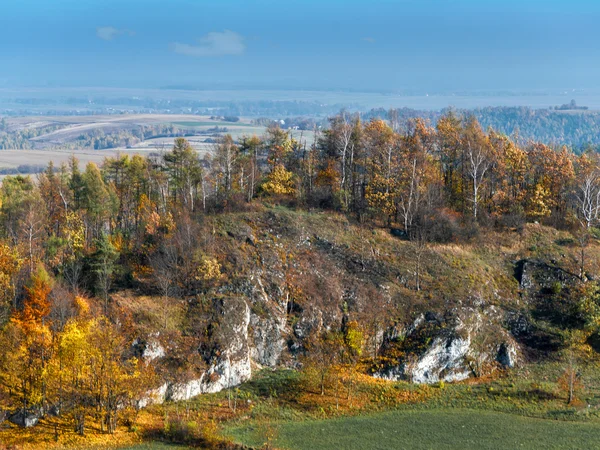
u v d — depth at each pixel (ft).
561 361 251.80
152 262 264.93
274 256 279.08
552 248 307.17
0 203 303.27
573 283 285.64
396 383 239.91
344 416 217.56
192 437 197.16
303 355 250.16
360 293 269.64
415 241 304.50
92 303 240.73
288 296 265.34
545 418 214.07
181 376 224.12
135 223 324.19
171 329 237.04
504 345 255.29
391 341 254.88
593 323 260.21
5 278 244.63
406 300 268.41
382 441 195.62
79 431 200.34
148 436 200.23
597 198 328.70
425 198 323.16
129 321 233.96
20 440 193.88
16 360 205.46
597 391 230.48
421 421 211.20
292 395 229.04
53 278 246.68
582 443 192.44
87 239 298.15
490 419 212.23
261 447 189.57
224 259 271.28
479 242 309.83
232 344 238.07
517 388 235.20
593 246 312.71
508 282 288.10
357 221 316.60
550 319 272.31
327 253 288.92
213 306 247.09
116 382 202.28
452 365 247.70
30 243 261.85
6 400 205.36
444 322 256.52
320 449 189.67
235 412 217.36
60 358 200.13
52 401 203.92
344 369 242.78
